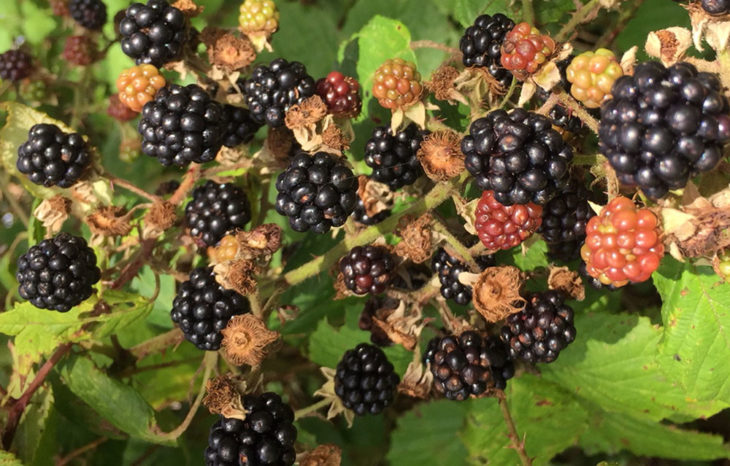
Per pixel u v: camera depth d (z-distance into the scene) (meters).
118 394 0.23
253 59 0.22
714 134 0.15
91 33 0.30
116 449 0.27
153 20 0.21
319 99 0.20
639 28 0.25
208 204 0.23
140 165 0.30
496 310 0.19
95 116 0.32
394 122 0.21
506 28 0.20
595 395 0.25
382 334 0.22
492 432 0.25
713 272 0.21
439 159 0.19
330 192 0.19
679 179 0.16
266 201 0.24
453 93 0.21
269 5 0.22
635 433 0.26
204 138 0.21
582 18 0.22
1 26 0.34
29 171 0.22
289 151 0.22
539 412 0.25
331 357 0.26
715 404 0.23
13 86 0.31
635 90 0.16
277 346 0.21
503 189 0.17
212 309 0.20
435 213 0.21
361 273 0.20
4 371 0.29
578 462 0.28
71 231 0.30
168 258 0.24
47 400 0.24
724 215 0.16
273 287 0.21
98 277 0.21
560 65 0.19
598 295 0.24
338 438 0.28
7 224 0.32
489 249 0.20
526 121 0.17
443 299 0.21
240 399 0.19
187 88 0.21
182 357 0.27
